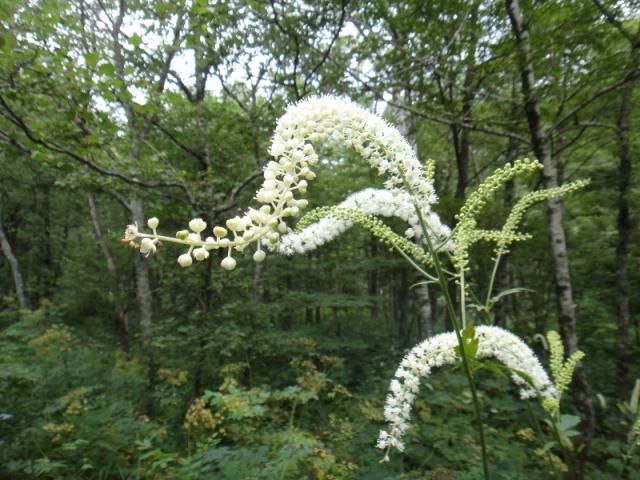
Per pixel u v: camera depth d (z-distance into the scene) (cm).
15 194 2033
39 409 626
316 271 1262
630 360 887
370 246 1299
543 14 595
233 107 1062
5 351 1043
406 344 1195
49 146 551
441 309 1514
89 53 448
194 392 795
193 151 866
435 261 183
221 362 861
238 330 812
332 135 192
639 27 545
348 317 1446
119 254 1681
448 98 795
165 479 446
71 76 454
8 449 500
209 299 867
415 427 563
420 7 651
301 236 240
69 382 809
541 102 634
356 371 1041
